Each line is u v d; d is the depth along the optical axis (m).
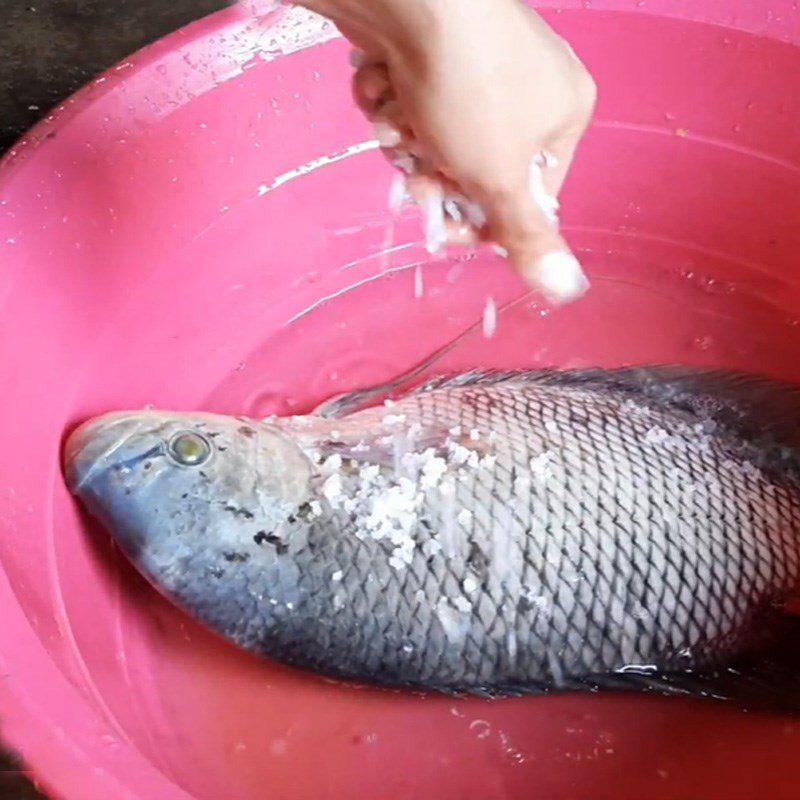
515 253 0.69
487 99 0.65
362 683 0.85
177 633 0.87
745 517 0.84
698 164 0.98
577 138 0.69
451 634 0.82
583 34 0.92
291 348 0.99
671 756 0.85
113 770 0.67
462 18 0.64
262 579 0.81
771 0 0.90
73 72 1.07
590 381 0.92
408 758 0.85
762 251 1.00
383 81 0.68
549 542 0.82
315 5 0.65
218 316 0.96
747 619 0.84
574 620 0.83
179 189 0.90
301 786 0.84
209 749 0.85
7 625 0.71
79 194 0.85
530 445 0.84
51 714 0.68
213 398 0.96
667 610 0.83
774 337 0.99
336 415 0.94
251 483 0.82
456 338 0.99
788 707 0.85
